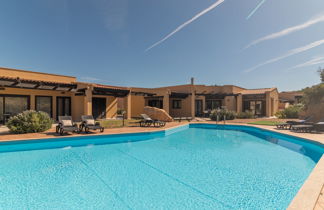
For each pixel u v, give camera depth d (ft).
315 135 29.53
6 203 11.54
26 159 20.57
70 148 26.02
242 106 83.15
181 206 11.35
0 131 31.30
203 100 79.97
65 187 13.83
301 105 63.31
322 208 8.16
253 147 27.37
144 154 23.21
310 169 17.88
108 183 14.61
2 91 42.04
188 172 17.08
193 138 34.86
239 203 11.64
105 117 61.21
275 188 13.73
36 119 30.76
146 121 42.27
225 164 19.31
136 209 11.02
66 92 53.52
